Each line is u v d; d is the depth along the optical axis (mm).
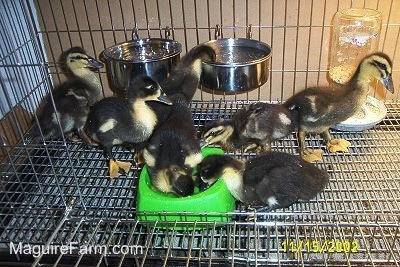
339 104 538
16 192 525
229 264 419
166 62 627
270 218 475
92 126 562
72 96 608
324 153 590
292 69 738
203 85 635
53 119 588
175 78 618
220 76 599
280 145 622
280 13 689
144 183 477
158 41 690
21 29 700
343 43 674
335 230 453
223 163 468
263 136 528
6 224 496
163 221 400
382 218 457
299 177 457
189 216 434
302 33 702
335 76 658
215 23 716
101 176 575
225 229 457
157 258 416
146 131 553
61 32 754
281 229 461
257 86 609
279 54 728
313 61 728
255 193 462
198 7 702
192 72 618
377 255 424
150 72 618
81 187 554
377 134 631
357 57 676
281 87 752
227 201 463
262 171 461
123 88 635
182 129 505
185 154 479
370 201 489
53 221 482
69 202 523
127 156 621
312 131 570
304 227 443
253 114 536
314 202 497
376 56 538
